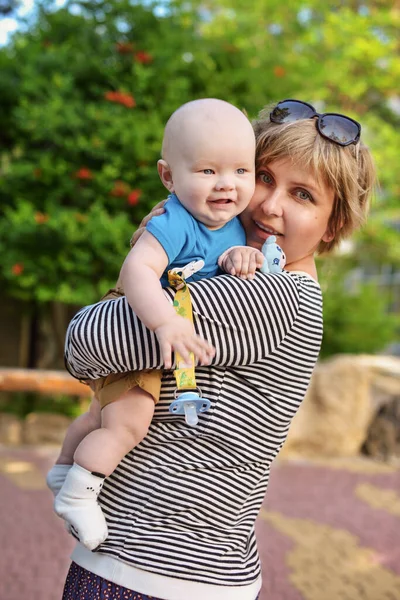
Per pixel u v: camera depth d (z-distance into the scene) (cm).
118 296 189
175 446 174
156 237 173
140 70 888
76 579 177
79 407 952
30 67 906
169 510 171
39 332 1070
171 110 910
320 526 632
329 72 1127
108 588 170
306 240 193
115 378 178
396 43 1330
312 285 190
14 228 850
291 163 189
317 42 1223
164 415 175
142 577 168
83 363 175
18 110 874
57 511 173
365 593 484
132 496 174
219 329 170
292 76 977
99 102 910
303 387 184
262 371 178
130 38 954
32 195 912
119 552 170
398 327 1438
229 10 1189
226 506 175
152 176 894
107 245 866
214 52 966
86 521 170
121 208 911
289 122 192
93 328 169
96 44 941
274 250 184
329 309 1223
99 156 888
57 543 548
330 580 505
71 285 895
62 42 963
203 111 179
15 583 466
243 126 180
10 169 889
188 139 177
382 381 936
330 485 783
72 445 195
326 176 190
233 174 179
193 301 169
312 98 1166
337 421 923
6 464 775
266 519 643
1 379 826
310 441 920
